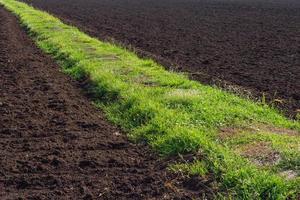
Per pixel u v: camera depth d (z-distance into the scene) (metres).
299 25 31.05
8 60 17.12
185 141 8.54
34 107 11.42
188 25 30.80
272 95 12.38
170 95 11.12
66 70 15.47
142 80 13.04
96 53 17.31
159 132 9.28
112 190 7.34
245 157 7.77
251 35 25.45
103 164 8.23
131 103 11.01
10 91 12.93
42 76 14.63
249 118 9.77
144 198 7.12
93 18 35.56
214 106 10.31
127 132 9.81
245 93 12.31
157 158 8.47
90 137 9.50
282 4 54.19
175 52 19.33
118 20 34.06
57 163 8.24
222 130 9.12
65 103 11.73
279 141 8.27
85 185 7.50
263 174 7.04
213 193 6.98
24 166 8.12
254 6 50.69
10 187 7.47
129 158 8.48
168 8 47.44
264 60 17.62
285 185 6.79
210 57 18.14
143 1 59.28
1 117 10.66
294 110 11.07
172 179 7.62
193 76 14.30
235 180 7.09
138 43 21.92
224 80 14.00
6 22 29.41
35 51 19.48
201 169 7.59
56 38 21.27
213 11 43.75
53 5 50.81
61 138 9.45
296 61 17.44
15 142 9.23
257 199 6.65
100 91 12.46
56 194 7.23
